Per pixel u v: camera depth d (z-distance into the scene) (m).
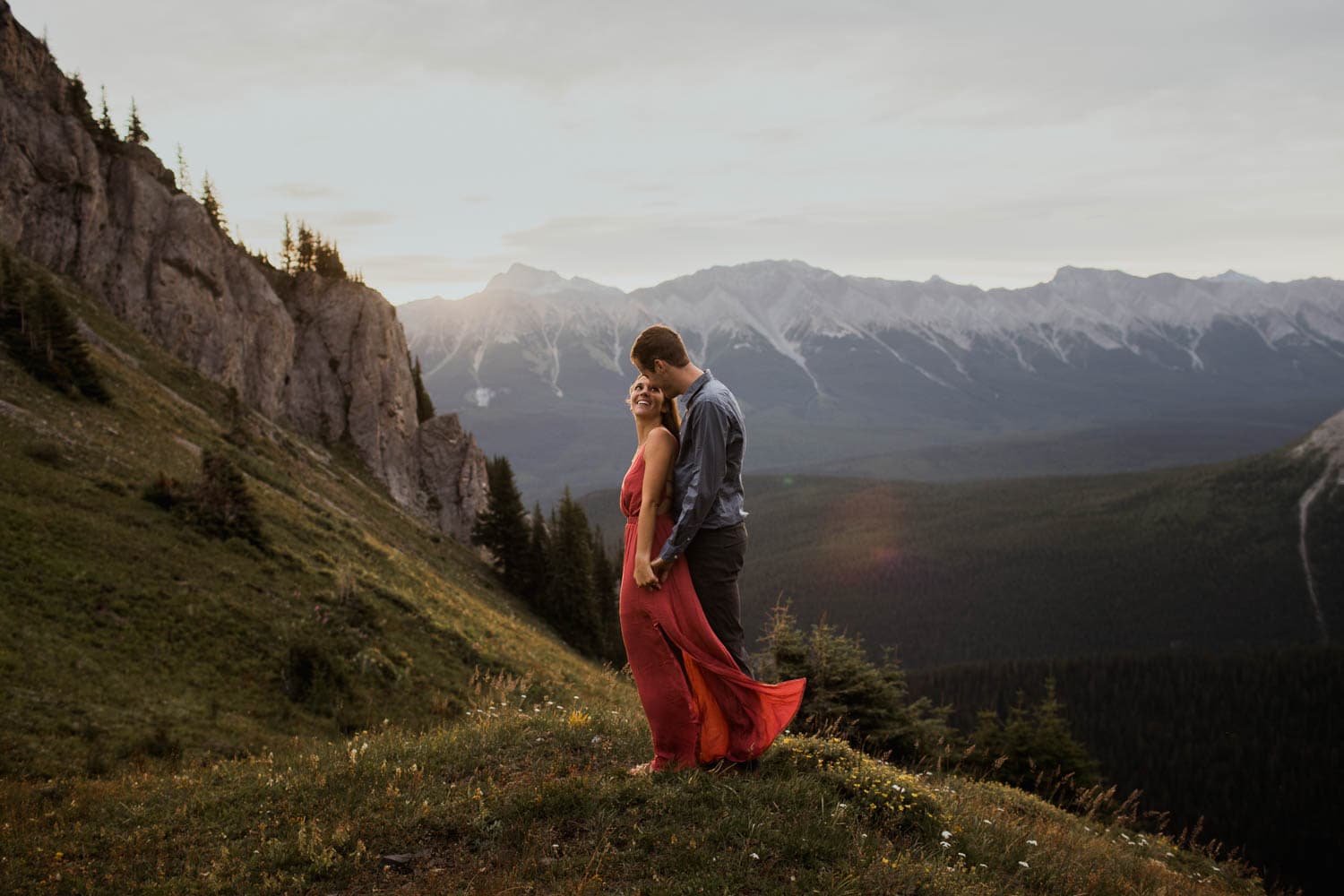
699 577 5.04
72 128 65.50
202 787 6.56
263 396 76.06
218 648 22.33
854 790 5.41
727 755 5.40
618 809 4.90
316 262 95.12
